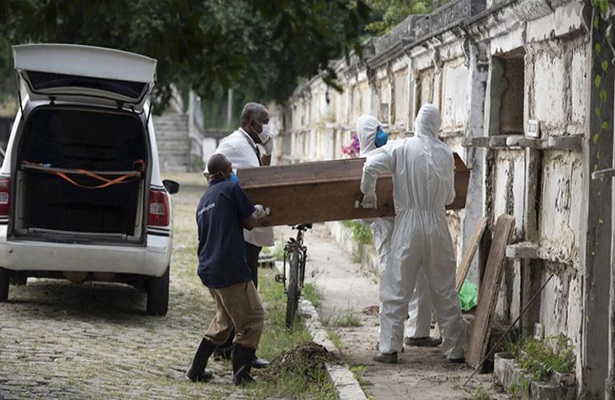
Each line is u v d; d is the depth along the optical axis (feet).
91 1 51.52
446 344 69.36
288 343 75.82
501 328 67.77
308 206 70.54
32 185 89.10
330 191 70.54
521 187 67.41
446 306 69.15
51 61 79.46
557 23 59.52
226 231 63.87
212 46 51.44
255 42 221.05
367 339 77.41
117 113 84.69
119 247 82.38
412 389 61.57
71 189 89.97
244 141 73.00
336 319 84.64
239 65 51.75
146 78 80.89
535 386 55.88
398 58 111.14
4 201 82.12
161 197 83.66
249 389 63.93
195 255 130.41
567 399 55.21
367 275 114.21
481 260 73.20
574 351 57.06
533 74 66.13
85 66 79.97
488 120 75.41
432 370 66.85
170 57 51.47
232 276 63.67
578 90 57.67
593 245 53.88
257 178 70.28
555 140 56.44
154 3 166.09
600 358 54.08
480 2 80.18
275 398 62.49
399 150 69.21
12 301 88.43
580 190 57.00
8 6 49.14
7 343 71.51
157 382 64.23
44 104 83.82
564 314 59.67
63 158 89.92
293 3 51.19
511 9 67.21
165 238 83.51
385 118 123.44
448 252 69.15
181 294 98.99
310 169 71.26
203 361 65.51
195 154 345.10
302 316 85.35
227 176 65.57
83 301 91.04
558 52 61.26
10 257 81.82
